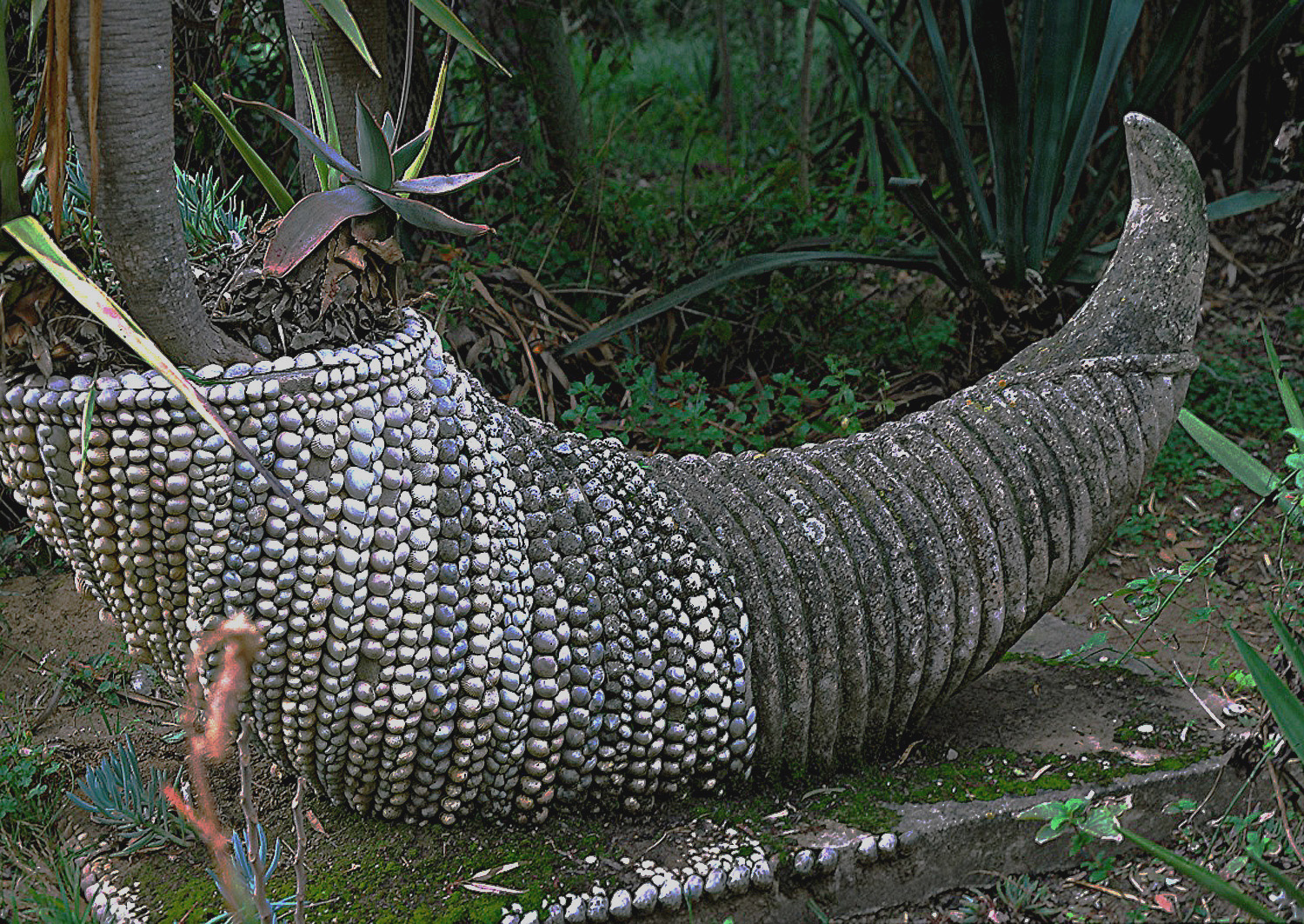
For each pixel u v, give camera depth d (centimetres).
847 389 357
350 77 241
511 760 209
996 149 346
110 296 181
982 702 265
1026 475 231
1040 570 234
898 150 507
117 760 236
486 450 205
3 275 171
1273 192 382
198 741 177
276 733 202
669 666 214
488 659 200
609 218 451
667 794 223
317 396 180
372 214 191
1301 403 430
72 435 175
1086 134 353
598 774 217
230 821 225
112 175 166
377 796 214
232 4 360
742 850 213
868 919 220
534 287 383
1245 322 509
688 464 238
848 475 233
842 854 214
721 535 223
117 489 176
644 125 771
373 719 197
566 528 211
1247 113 584
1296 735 184
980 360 370
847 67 523
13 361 176
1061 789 231
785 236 449
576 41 877
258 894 170
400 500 190
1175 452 408
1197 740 249
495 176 483
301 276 185
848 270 482
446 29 188
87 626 317
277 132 400
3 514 363
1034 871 229
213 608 184
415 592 191
